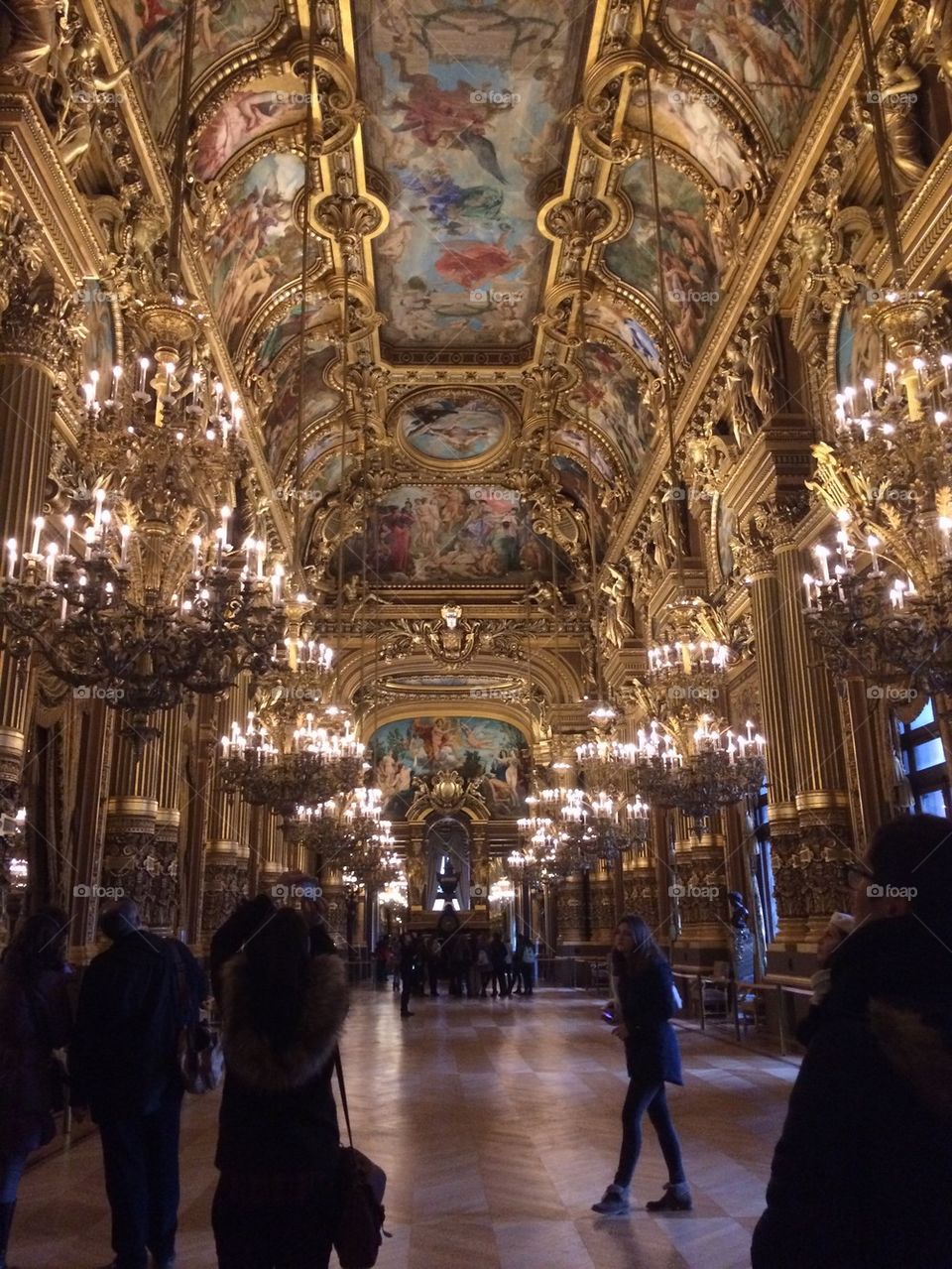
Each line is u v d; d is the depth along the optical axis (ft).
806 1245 5.28
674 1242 17.11
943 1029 5.42
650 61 42.52
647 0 40.63
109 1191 14.83
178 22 37.32
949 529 20.27
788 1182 5.48
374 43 44.42
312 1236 10.32
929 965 5.62
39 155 25.59
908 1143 5.30
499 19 43.21
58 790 32.37
